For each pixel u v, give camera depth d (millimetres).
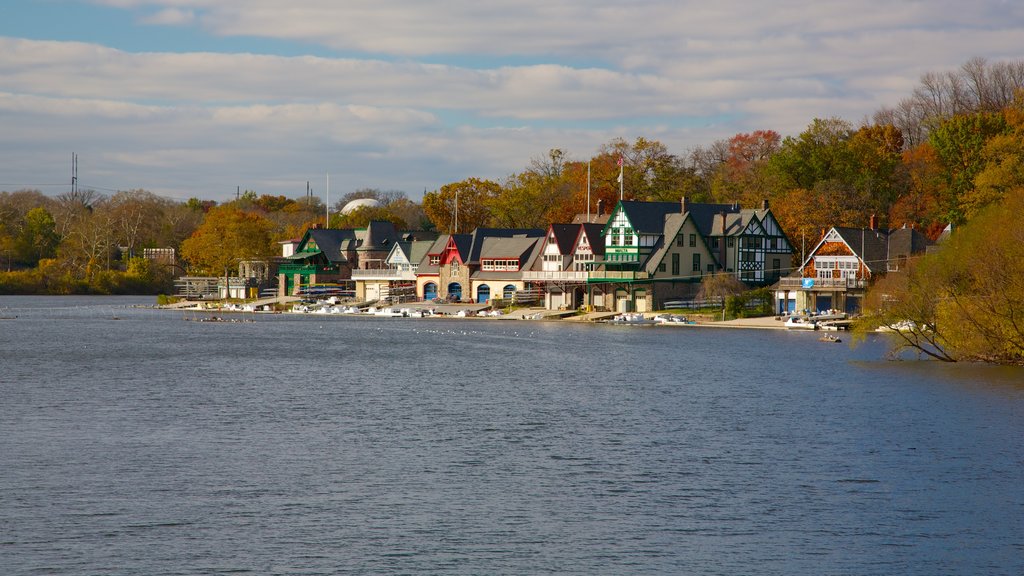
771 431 75938
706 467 64188
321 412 84750
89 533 50594
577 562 47344
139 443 70812
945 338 113875
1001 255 107438
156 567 46250
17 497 56406
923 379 104812
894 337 125062
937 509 55250
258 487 58906
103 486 58844
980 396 92500
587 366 121188
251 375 111562
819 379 106312
